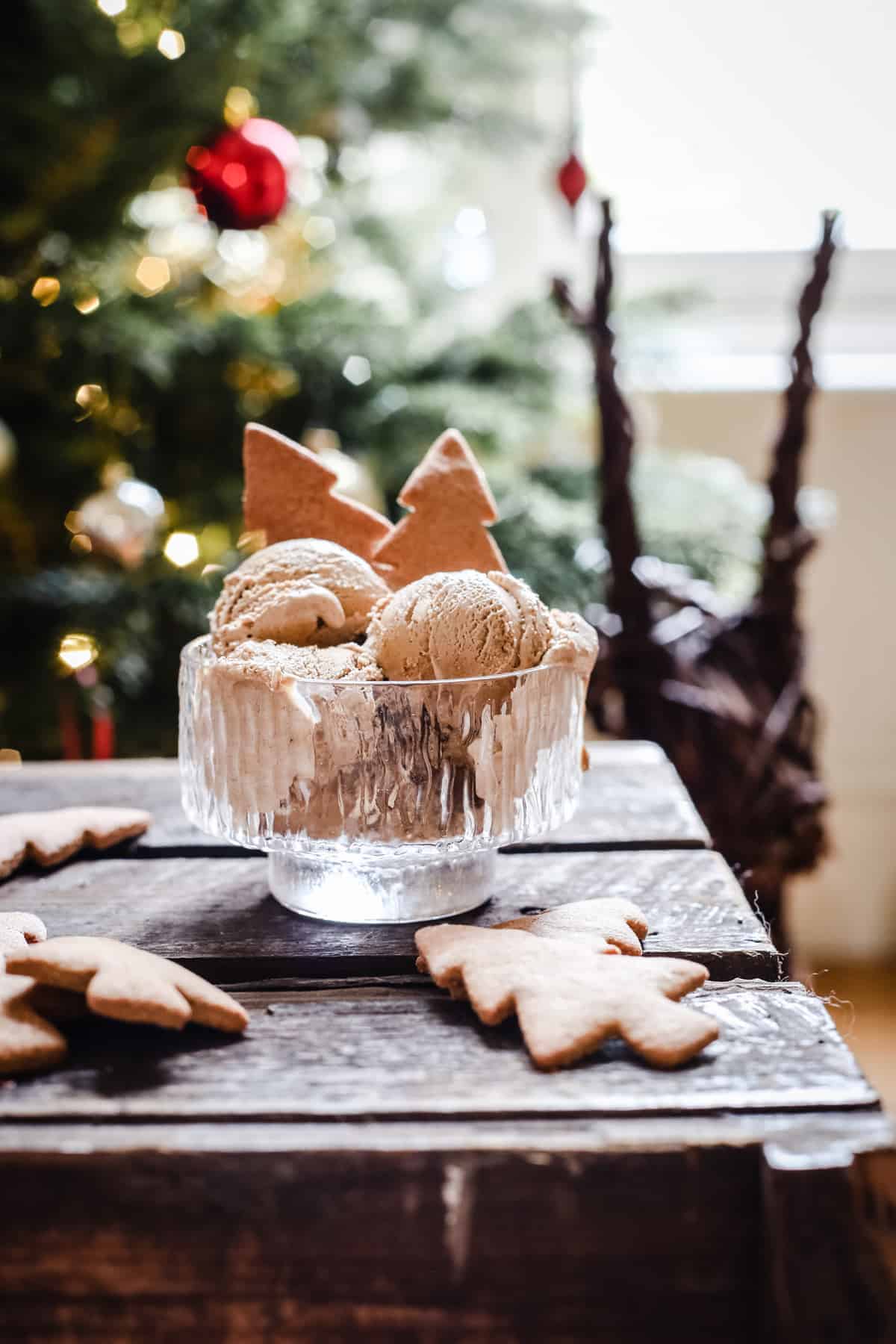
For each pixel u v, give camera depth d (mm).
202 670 576
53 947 542
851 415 1278
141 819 677
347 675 581
